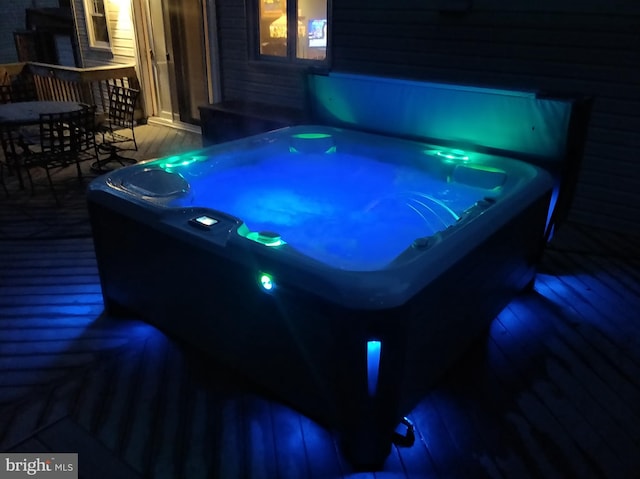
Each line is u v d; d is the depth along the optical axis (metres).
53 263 3.40
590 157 3.89
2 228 3.90
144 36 6.86
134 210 2.40
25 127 4.90
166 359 2.48
